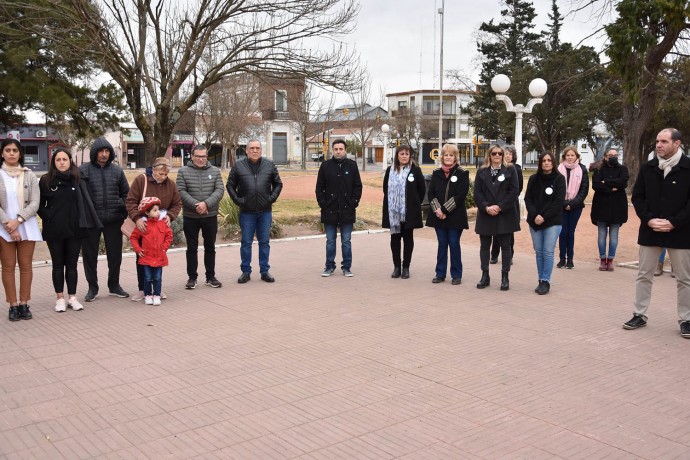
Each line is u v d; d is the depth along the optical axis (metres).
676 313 7.12
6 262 6.75
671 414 4.29
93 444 3.87
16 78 18.73
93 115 23.17
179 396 4.66
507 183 8.34
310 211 17.39
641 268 6.45
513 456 3.68
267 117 62.00
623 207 9.66
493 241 10.40
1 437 3.97
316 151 76.81
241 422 4.20
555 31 51.78
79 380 5.00
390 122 63.38
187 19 13.15
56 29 12.39
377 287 8.66
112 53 12.62
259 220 9.01
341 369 5.25
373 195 25.17
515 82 43.19
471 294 8.20
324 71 14.18
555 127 43.25
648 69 18.66
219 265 10.44
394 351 5.74
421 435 3.97
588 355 5.60
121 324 6.70
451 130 79.94
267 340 6.11
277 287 8.66
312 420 4.22
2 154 6.79
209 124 47.38
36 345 5.94
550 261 8.15
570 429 4.05
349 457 3.69
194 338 6.18
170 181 7.94
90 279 7.84
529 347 5.84
